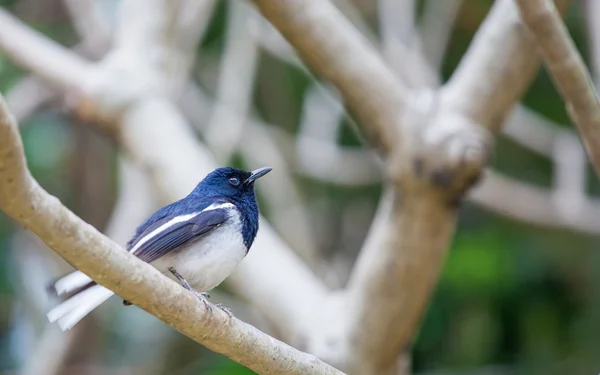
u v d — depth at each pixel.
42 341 12.93
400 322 8.70
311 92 14.06
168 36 11.16
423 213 8.20
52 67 10.68
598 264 12.77
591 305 12.61
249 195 8.05
